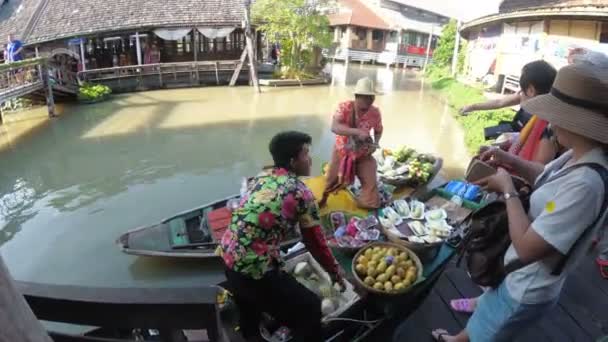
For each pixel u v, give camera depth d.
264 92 16.89
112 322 1.28
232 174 8.02
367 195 4.34
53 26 15.88
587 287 3.40
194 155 9.07
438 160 5.77
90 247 5.43
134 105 14.06
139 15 17.58
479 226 2.00
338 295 2.85
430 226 3.52
